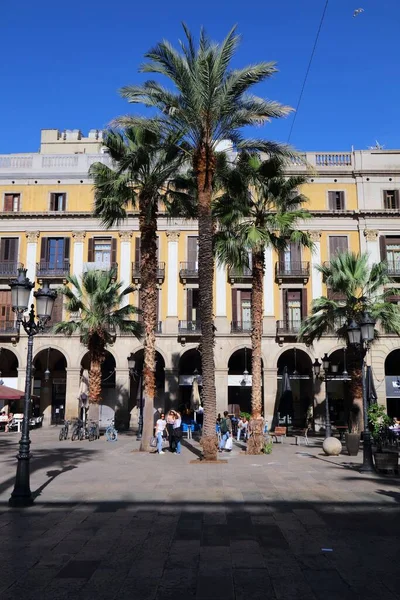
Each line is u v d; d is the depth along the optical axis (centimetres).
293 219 2153
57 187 3866
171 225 3831
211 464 1683
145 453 2020
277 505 1031
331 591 558
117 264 3803
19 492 1038
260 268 2148
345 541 761
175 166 2127
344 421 3728
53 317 3744
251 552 704
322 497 1119
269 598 537
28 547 728
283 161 2031
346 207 3772
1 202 3872
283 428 2672
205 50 1769
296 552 704
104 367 3944
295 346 3659
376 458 1516
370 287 2623
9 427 3503
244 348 3703
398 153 3825
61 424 3956
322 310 2761
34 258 3806
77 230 3828
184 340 3672
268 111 1830
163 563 655
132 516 931
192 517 923
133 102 1848
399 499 1098
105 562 659
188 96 1753
